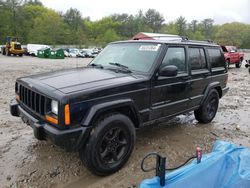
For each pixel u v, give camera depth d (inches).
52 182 139.3
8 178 141.2
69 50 1951.3
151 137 201.2
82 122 133.3
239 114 279.9
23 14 3644.2
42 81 149.8
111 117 142.3
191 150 182.2
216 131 221.8
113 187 136.6
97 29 4640.8
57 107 128.3
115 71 171.2
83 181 140.9
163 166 99.7
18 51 1514.5
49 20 3543.3
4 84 428.5
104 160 142.4
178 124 235.1
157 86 169.2
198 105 217.5
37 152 170.1
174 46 184.9
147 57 174.6
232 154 120.4
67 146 131.1
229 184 107.4
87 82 145.4
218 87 243.9
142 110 162.2
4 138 191.0
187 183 103.0
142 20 4827.8
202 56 216.7
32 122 143.3
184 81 192.1
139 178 144.6
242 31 4662.9
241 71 758.5
